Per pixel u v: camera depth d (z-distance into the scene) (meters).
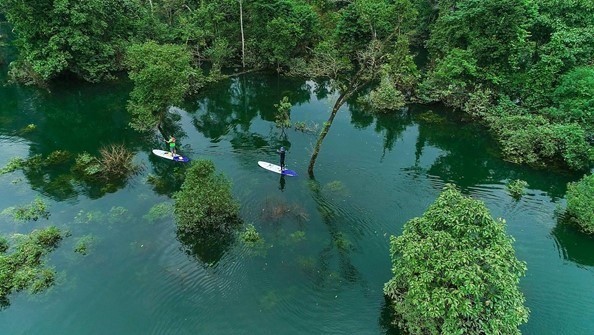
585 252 17.66
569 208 19.59
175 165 24.28
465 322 11.92
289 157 25.34
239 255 17.09
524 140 25.20
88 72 37.38
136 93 27.05
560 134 23.94
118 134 28.67
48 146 26.73
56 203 20.30
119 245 17.45
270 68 42.62
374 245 17.84
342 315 14.46
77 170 23.47
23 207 19.66
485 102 30.31
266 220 19.22
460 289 11.72
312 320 14.25
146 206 20.17
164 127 29.61
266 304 14.80
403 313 13.77
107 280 15.68
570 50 28.39
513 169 24.52
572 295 15.34
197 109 33.25
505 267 12.34
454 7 40.31
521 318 12.07
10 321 13.97
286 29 39.03
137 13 42.19
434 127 30.31
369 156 25.92
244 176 22.88
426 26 48.75
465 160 25.78
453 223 13.62
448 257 12.60
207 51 39.81
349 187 22.19
